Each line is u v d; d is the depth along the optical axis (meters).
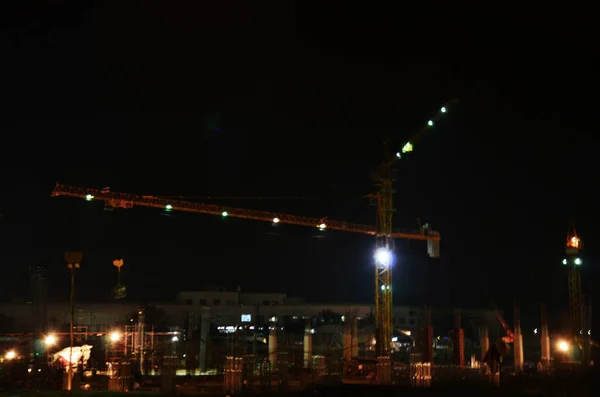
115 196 106.62
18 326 128.38
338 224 121.75
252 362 62.09
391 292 108.62
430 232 134.12
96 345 82.50
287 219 118.75
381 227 111.38
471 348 101.94
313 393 39.81
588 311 89.88
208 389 50.72
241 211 116.25
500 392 37.53
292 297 155.12
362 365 67.62
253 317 143.25
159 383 55.09
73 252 40.69
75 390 43.16
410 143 107.12
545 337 82.38
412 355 74.12
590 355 81.94
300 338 123.75
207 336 84.88
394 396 37.12
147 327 120.25
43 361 66.00
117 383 47.97
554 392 37.81
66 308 130.75
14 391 40.31
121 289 90.56
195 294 143.62
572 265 83.88
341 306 146.00
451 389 38.84
